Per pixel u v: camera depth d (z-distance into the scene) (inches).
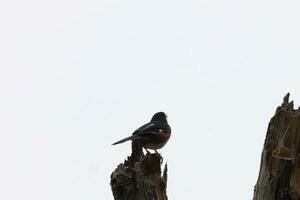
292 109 439.2
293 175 415.8
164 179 467.5
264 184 425.4
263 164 431.5
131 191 459.8
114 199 469.4
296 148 424.5
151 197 454.6
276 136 433.1
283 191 416.2
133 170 464.4
